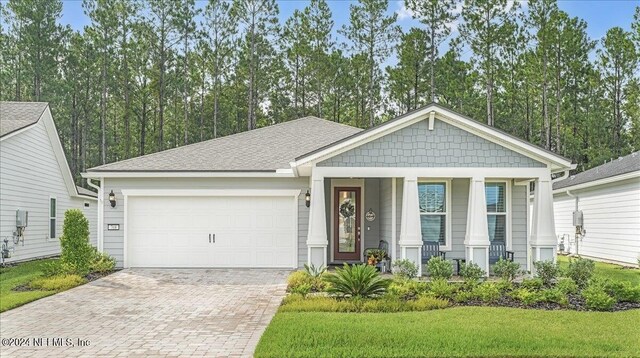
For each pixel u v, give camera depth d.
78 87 41.16
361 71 38.50
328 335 7.70
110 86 39.19
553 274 12.49
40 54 39.12
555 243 14.01
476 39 33.19
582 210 21.92
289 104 41.22
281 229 16.41
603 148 28.36
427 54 35.31
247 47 38.59
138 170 16.16
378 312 9.41
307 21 38.69
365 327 8.16
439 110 13.81
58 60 39.97
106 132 44.25
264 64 39.19
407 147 14.02
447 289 10.87
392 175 13.94
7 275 14.71
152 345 7.54
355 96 40.22
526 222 15.41
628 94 27.25
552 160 14.06
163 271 15.56
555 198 25.55
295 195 16.39
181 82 38.94
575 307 9.92
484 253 13.88
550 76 31.89
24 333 8.29
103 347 7.46
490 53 33.34
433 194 15.38
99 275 14.67
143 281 13.66
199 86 40.91
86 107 42.03
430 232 15.34
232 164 16.64
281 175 16.12
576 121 31.20
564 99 31.73
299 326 8.21
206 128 42.41
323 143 18.42
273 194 16.38
